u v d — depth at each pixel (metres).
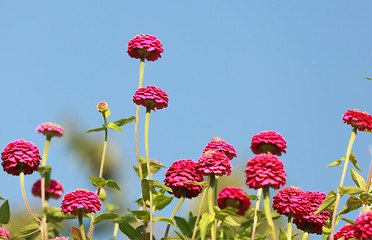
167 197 7.22
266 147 6.82
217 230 7.90
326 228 7.50
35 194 9.41
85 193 6.91
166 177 7.34
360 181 6.79
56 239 7.21
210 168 6.65
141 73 7.77
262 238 8.20
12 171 7.70
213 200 7.41
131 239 7.43
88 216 7.32
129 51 7.91
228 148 7.32
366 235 5.90
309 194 7.34
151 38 7.79
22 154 7.50
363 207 6.55
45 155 8.87
